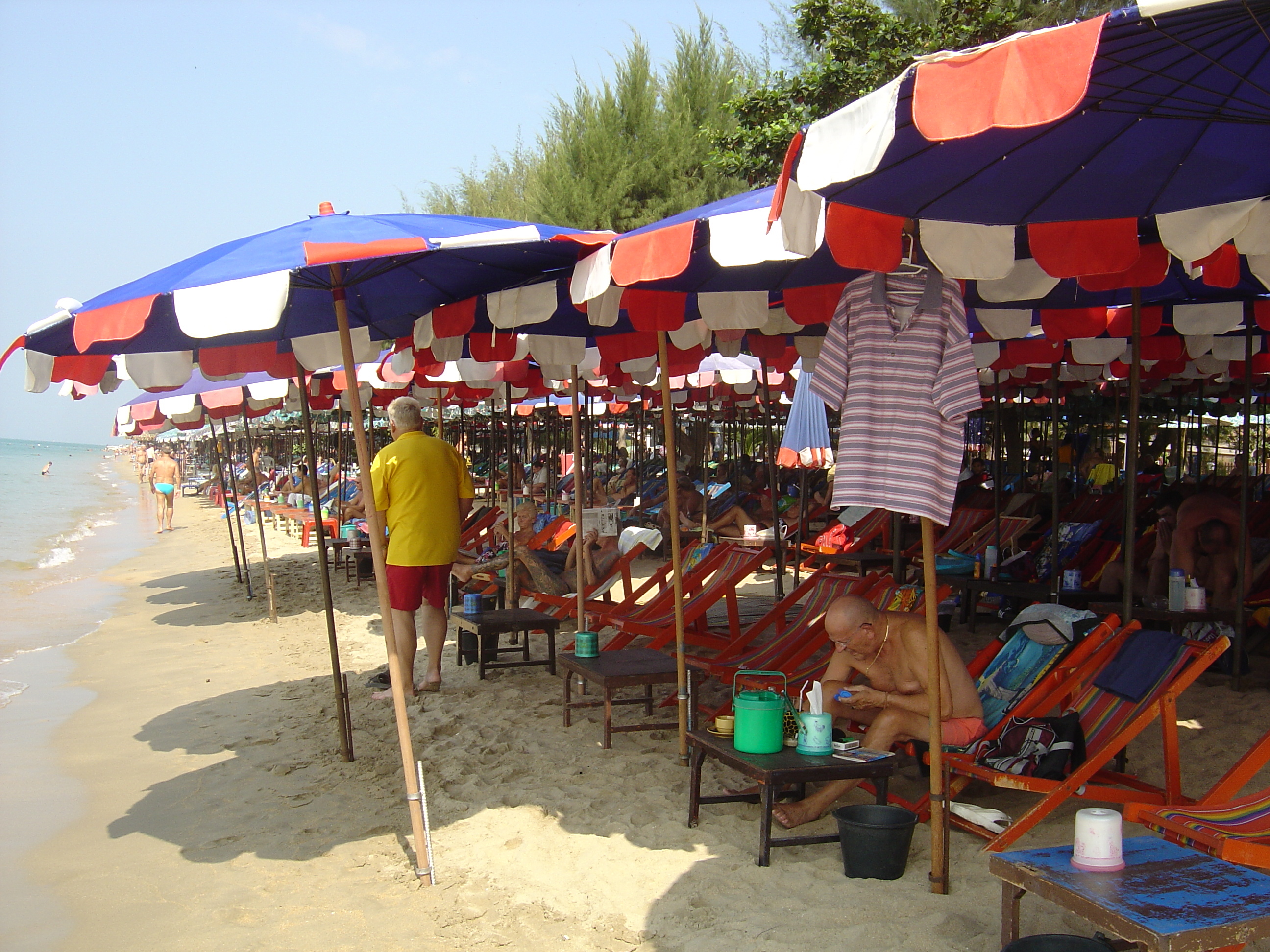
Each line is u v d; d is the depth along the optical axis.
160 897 3.77
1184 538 6.55
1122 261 3.52
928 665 3.47
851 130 2.41
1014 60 2.04
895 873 3.55
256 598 11.68
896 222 3.29
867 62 13.42
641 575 11.54
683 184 17.75
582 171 18.31
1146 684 3.98
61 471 82.69
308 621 9.98
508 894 3.63
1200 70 2.62
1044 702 4.17
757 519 13.13
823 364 3.40
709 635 6.79
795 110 14.04
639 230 3.84
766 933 3.18
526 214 19.72
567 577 8.59
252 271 3.40
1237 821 2.98
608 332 6.27
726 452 18.95
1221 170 3.29
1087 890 2.47
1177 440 16.94
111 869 4.06
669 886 3.59
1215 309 5.84
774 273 4.89
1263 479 12.55
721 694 6.20
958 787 3.90
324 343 5.50
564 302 5.60
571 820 4.29
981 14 12.52
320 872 3.94
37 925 3.55
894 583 5.56
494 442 11.84
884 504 3.24
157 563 16.88
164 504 23.39
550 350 6.19
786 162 2.78
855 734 4.66
